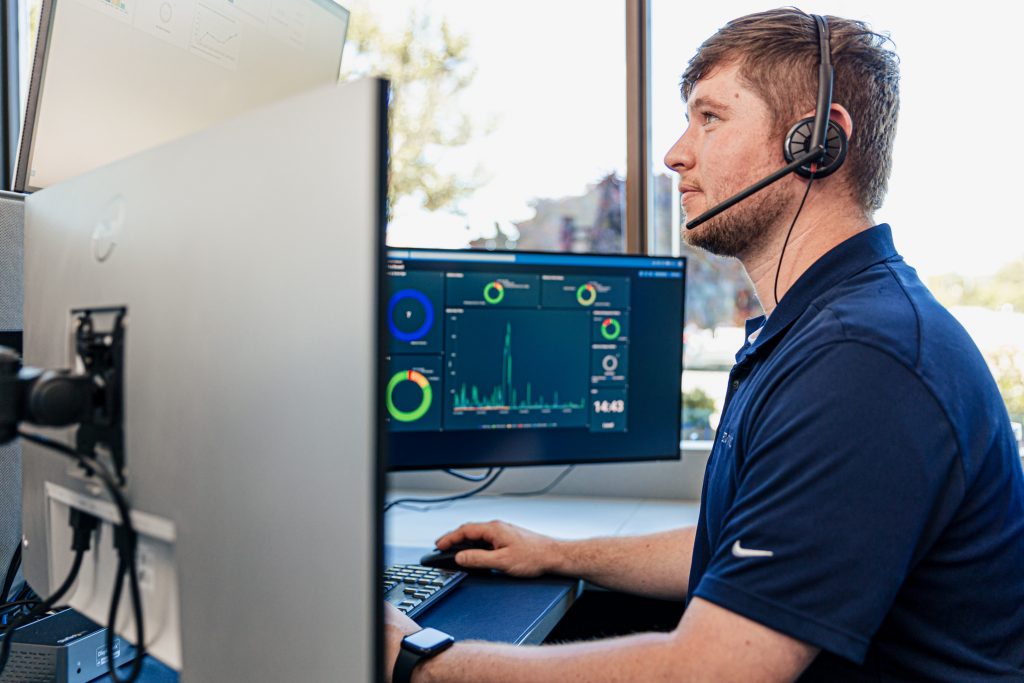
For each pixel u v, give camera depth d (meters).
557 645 0.85
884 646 0.77
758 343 0.94
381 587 0.46
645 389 1.53
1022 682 0.76
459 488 1.82
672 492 1.75
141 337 0.56
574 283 1.49
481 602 1.08
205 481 0.52
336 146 0.45
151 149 0.56
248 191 0.49
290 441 0.48
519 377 1.47
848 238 0.95
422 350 1.43
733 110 1.01
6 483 0.97
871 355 0.75
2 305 0.96
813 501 0.71
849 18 1.01
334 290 0.45
